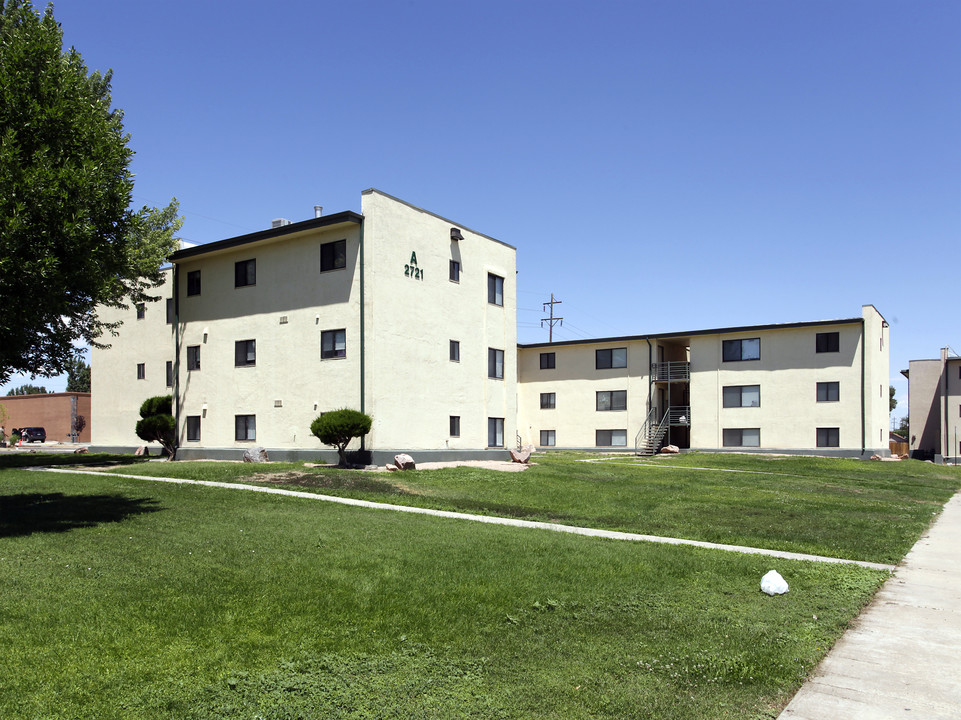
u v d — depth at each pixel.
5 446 47.22
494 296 31.14
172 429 29.30
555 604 8.36
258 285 27.70
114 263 13.02
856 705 5.88
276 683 6.02
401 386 25.41
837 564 11.31
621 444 45.59
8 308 10.99
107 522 12.31
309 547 10.80
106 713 5.39
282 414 26.55
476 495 18.73
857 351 39.34
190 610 7.68
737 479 25.00
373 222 24.66
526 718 5.50
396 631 7.36
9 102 11.12
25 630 6.89
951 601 9.34
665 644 7.21
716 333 42.81
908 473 31.36
